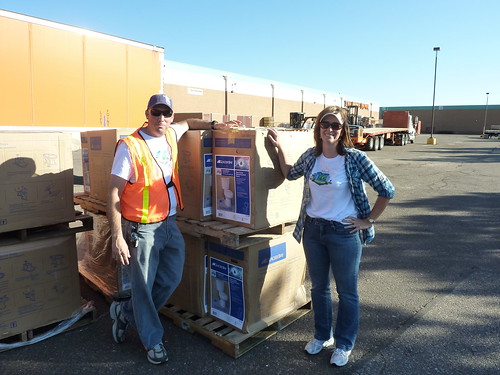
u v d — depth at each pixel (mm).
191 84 25453
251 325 2986
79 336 3070
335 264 2680
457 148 26453
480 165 15789
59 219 3031
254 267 2930
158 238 2697
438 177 12219
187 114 4273
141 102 8539
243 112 30797
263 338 3037
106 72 7785
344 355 2707
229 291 3029
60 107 7090
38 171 2893
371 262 4711
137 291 2666
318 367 2707
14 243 2832
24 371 2613
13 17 6355
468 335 3104
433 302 3684
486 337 3074
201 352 2879
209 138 2982
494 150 24531
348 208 2617
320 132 2637
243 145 2785
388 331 3170
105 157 3455
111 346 2939
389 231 6031
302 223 2826
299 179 3186
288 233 3215
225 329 3006
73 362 2730
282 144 2924
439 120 65188
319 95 42906
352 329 2715
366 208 2621
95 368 2664
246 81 30953
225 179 2939
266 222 2891
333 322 3355
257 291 2998
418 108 66875
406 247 5262
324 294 2824
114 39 7883
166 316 3400
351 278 2672
